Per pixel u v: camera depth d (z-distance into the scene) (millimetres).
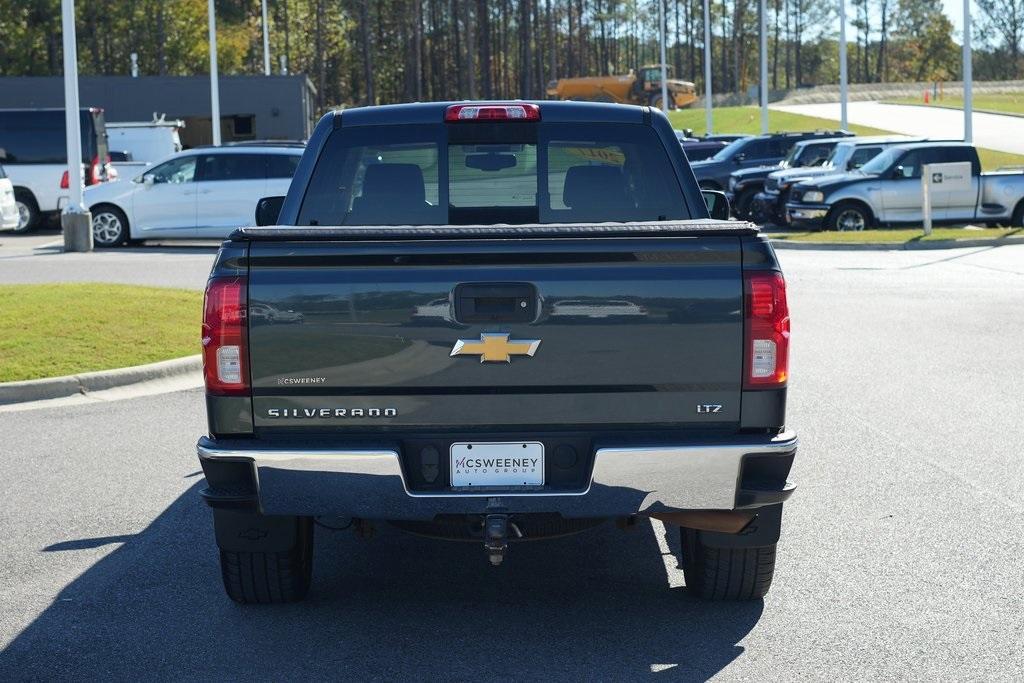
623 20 138875
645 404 4578
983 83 123125
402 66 115000
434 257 4512
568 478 4641
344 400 4574
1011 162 48906
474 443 4605
